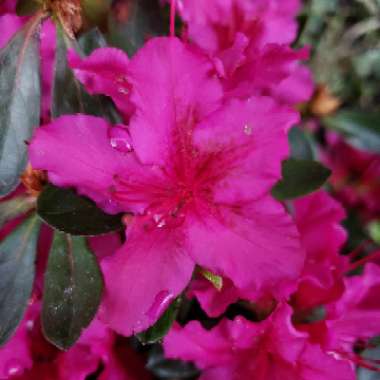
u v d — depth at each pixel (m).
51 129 0.11
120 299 0.12
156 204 0.12
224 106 0.12
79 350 0.14
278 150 0.12
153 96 0.11
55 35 0.13
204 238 0.12
